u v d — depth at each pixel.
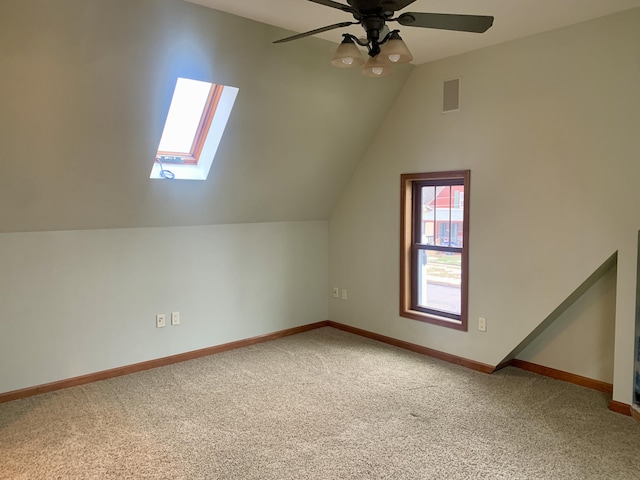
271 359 4.28
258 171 4.16
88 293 3.72
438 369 3.99
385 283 4.74
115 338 3.88
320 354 4.41
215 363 4.18
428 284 4.46
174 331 4.22
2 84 2.55
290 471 2.48
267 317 4.90
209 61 3.08
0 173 2.97
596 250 3.24
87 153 3.15
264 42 3.18
